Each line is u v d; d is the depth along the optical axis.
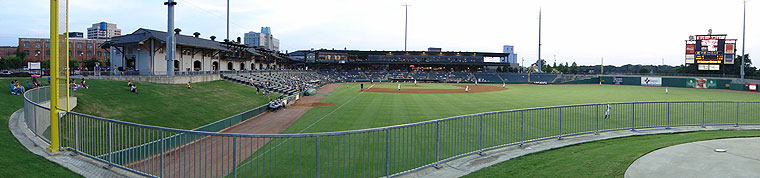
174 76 43.22
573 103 44.06
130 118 23.47
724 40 87.12
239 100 38.84
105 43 53.38
